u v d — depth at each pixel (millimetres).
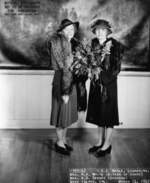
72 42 3156
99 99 3125
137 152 3320
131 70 3982
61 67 3035
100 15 3854
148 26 3896
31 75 3961
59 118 3141
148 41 3930
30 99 4020
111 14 3855
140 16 3877
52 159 3098
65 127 3156
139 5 3855
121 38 3912
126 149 3402
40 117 4055
